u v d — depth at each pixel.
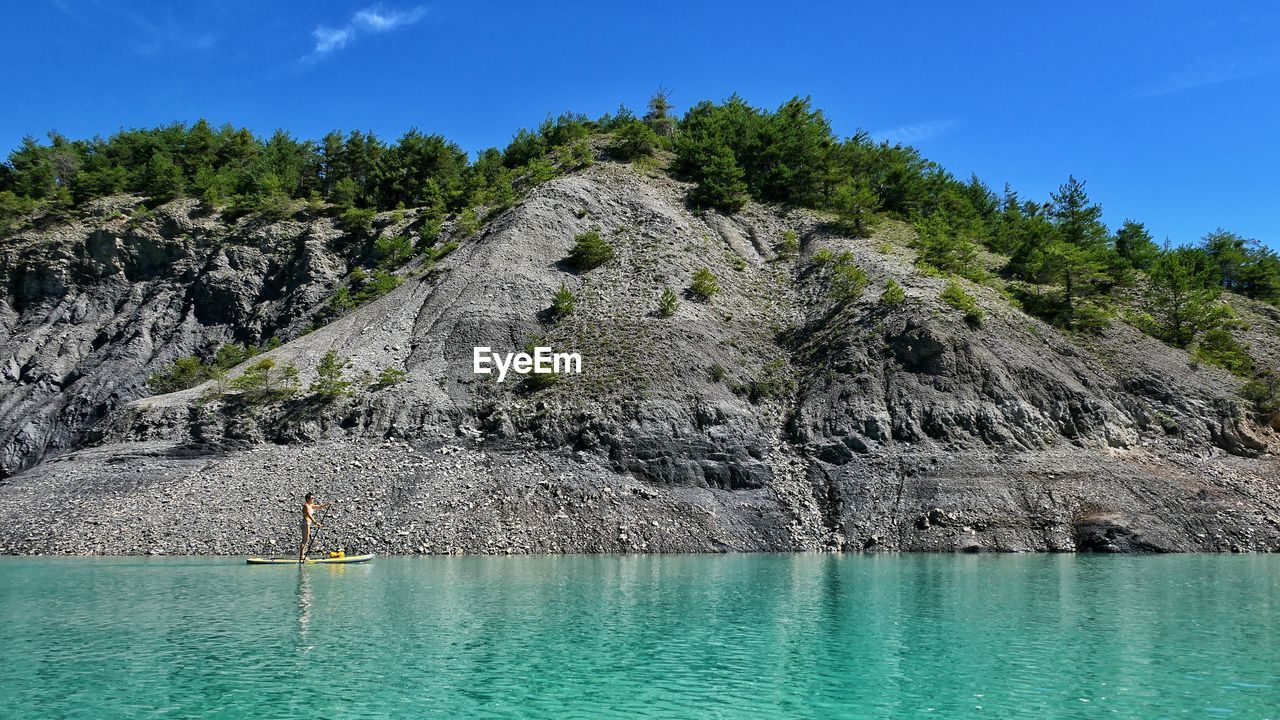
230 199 98.69
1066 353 58.38
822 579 29.09
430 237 82.31
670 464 47.31
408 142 103.62
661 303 63.78
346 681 14.73
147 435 51.16
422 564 34.88
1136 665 15.98
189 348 81.50
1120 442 51.22
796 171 92.06
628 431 48.75
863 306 62.56
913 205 93.25
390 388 53.12
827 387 55.03
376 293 74.06
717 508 45.19
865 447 49.75
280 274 87.25
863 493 46.25
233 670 15.47
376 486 43.94
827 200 90.62
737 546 42.59
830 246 77.31
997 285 70.62
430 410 51.19
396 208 97.62
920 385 53.31
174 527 41.00
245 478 44.97
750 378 57.88
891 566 34.12
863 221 83.25
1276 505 45.31
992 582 28.27
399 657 16.56
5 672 15.27
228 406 53.09
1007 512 43.69
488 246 72.31
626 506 44.03
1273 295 84.31
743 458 48.75
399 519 41.56
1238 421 53.09
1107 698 13.72
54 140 120.00
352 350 60.34
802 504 46.09
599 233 77.44
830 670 15.69
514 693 14.01
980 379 53.31
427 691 14.10
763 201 90.75
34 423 74.25
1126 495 44.66
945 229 78.25
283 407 52.59
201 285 85.50
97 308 86.88
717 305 67.06
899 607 22.70
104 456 48.38
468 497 43.41
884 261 71.25
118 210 95.75
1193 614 21.62
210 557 38.53
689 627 19.78
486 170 104.81
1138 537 41.62
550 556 39.34
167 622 20.25
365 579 28.94
